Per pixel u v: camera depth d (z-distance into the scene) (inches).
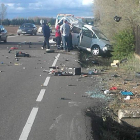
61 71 545.3
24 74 528.4
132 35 759.1
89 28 896.3
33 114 308.8
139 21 721.0
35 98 370.0
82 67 625.9
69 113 314.5
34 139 248.7
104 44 866.8
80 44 906.7
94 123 292.7
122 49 759.7
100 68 617.0
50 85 444.1
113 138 275.1
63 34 871.7
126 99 371.6
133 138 294.0
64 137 252.5
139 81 484.4
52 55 792.9
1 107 331.9
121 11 805.2
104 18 981.2
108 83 464.1
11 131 264.5
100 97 379.6
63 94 392.2
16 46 1035.3
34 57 750.5
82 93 398.9
